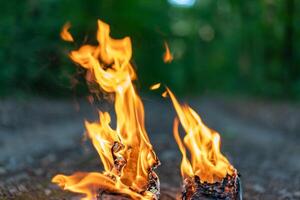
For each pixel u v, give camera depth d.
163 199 5.57
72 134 12.35
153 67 30.62
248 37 31.38
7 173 7.22
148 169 4.67
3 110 13.91
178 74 38.00
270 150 11.80
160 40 30.14
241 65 33.62
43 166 7.96
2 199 5.25
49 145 10.42
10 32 18.73
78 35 21.05
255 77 30.30
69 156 9.06
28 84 18.86
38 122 13.77
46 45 19.16
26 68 18.77
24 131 12.21
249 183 7.59
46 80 19.33
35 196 5.47
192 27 44.19
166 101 29.70
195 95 40.34
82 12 23.03
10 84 17.95
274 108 22.00
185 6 43.31
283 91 26.72
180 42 44.31
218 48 45.66
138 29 28.53
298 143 13.29
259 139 13.97
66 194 5.57
